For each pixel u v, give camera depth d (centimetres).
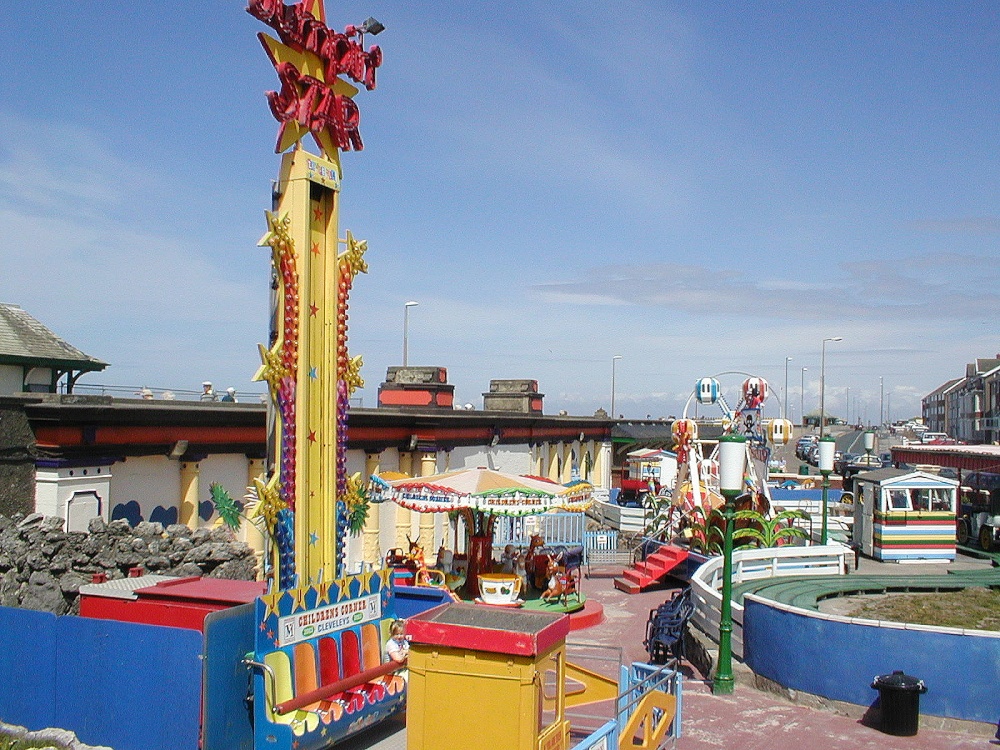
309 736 932
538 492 1825
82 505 1515
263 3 969
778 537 2375
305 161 1031
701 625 1662
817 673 1309
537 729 803
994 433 8681
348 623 1074
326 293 1087
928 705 1228
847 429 11175
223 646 914
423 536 2544
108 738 945
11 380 2255
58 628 981
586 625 1905
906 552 2612
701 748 1144
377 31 1145
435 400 2925
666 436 6031
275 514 987
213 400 2094
